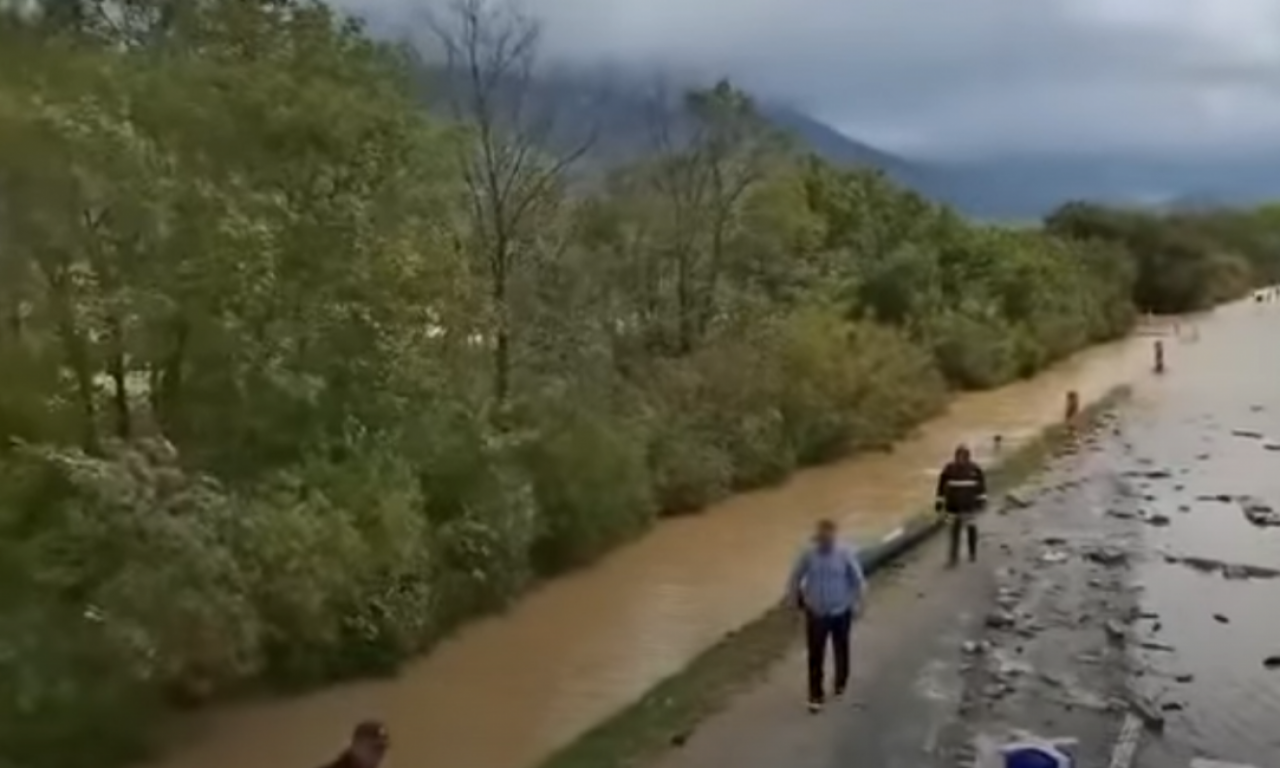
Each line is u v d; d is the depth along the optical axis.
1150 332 92.75
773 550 28.73
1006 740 15.66
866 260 54.62
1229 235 144.50
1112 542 28.81
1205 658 20.61
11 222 17.38
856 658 20.06
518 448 25.91
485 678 20.42
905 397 45.38
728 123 50.12
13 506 17.12
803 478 37.16
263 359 19.78
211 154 19.47
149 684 17.38
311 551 19.53
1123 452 41.91
